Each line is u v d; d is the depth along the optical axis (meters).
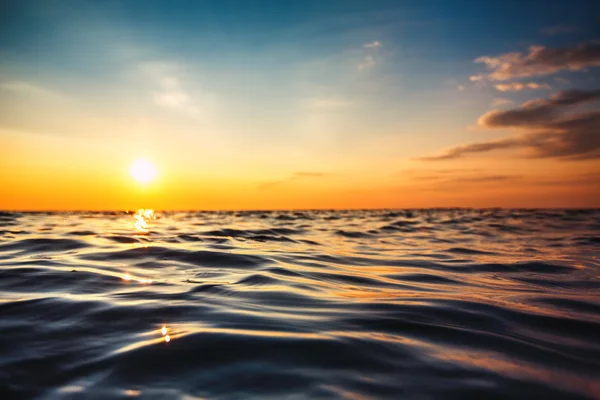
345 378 2.78
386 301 5.08
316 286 6.05
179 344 3.35
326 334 3.68
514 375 2.91
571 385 2.78
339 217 37.47
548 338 3.75
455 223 26.78
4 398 2.48
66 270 6.64
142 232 15.36
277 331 3.73
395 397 2.53
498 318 4.36
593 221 28.62
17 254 8.65
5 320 3.95
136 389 2.61
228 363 3.00
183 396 2.52
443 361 3.12
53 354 3.14
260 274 6.85
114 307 4.48
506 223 26.81
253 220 29.98
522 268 8.40
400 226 23.75
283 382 2.71
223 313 4.33
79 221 25.94
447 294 5.66
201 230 17.09
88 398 2.49
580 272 7.93
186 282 6.03
